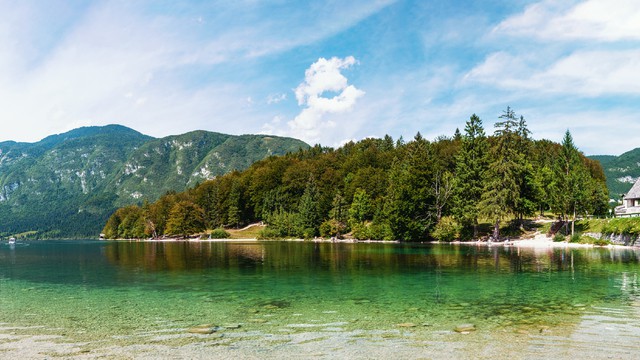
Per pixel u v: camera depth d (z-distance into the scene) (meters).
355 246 82.62
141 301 23.92
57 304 23.16
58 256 68.69
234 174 182.50
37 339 15.82
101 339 15.77
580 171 88.81
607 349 14.20
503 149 85.25
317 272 37.53
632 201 97.06
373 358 13.30
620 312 19.92
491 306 21.66
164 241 145.25
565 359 13.20
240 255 61.19
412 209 91.19
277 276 34.97
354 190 124.88
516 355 13.59
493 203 80.19
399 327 17.34
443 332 16.53
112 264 49.03
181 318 19.34
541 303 22.28
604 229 69.44
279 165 163.12
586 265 39.78
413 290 27.02
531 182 87.19
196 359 13.28
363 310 20.92
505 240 82.75
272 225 132.88
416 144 139.25
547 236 80.44
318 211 123.38
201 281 32.34
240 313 20.38
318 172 152.75
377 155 154.50
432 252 61.34
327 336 15.98
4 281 33.56
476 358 13.30
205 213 161.50
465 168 90.88
